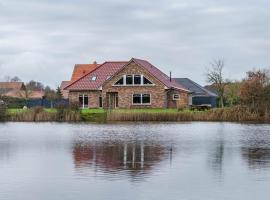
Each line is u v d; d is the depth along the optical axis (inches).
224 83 3548.2
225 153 1165.7
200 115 2458.2
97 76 2979.8
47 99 3107.8
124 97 2856.8
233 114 2456.9
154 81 2824.8
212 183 806.5
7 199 706.2
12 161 1032.8
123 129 1911.9
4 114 2412.6
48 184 794.8
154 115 2411.4
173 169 932.0
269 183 807.1
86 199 705.6
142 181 816.3
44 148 1269.7
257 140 1486.2
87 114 2434.8
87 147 1294.3
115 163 1003.9
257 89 2534.5
